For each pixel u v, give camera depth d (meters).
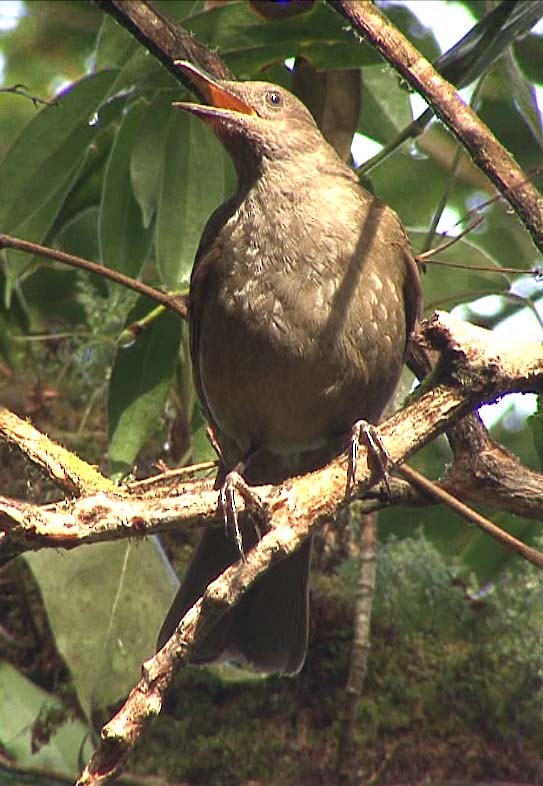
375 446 5.75
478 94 8.90
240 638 7.80
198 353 8.32
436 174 10.31
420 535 9.25
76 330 10.45
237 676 8.76
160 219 8.88
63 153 8.69
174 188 8.88
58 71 11.95
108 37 9.12
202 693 8.82
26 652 9.19
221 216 8.34
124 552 8.67
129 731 5.02
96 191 9.66
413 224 10.38
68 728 8.72
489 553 9.16
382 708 8.66
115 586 8.55
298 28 8.62
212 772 8.54
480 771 8.43
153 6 8.41
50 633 9.19
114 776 4.99
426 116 8.33
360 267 7.83
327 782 8.48
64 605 8.41
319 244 7.84
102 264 9.36
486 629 8.89
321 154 8.34
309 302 7.77
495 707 8.61
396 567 9.08
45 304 10.50
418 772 8.44
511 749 8.51
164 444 9.94
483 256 10.01
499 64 8.81
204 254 8.24
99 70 8.95
